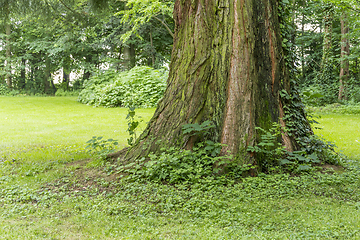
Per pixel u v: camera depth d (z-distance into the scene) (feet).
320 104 68.80
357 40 77.25
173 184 16.53
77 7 41.45
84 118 48.29
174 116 19.07
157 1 54.13
